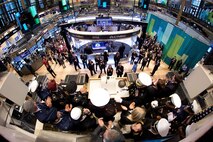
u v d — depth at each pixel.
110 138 2.20
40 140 2.45
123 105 4.14
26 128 3.37
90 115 3.55
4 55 10.39
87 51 12.14
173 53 11.63
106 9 14.60
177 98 3.81
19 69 10.96
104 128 2.90
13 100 3.24
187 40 10.23
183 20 12.47
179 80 4.68
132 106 3.81
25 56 11.57
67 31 12.53
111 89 5.15
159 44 12.88
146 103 4.41
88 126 3.47
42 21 15.21
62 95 4.29
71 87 4.21
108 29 13.73
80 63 12.94
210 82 3.06
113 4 17.69
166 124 3.12
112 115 3.61
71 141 2.52
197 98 3.45
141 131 3.15
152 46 13.21
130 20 13.52
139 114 3.15
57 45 13.89
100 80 5.63
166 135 3.19
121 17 14.44
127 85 5.38
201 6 11.63
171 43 11.74
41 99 4.62
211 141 1.03
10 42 11.56
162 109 3.84
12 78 3.32
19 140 1.84
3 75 3.26
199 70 3.38
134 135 3.18
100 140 2.67
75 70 12.20
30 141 2.45
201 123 2.64
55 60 12.70
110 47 13.02
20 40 12.01
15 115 3.25
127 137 3.29
